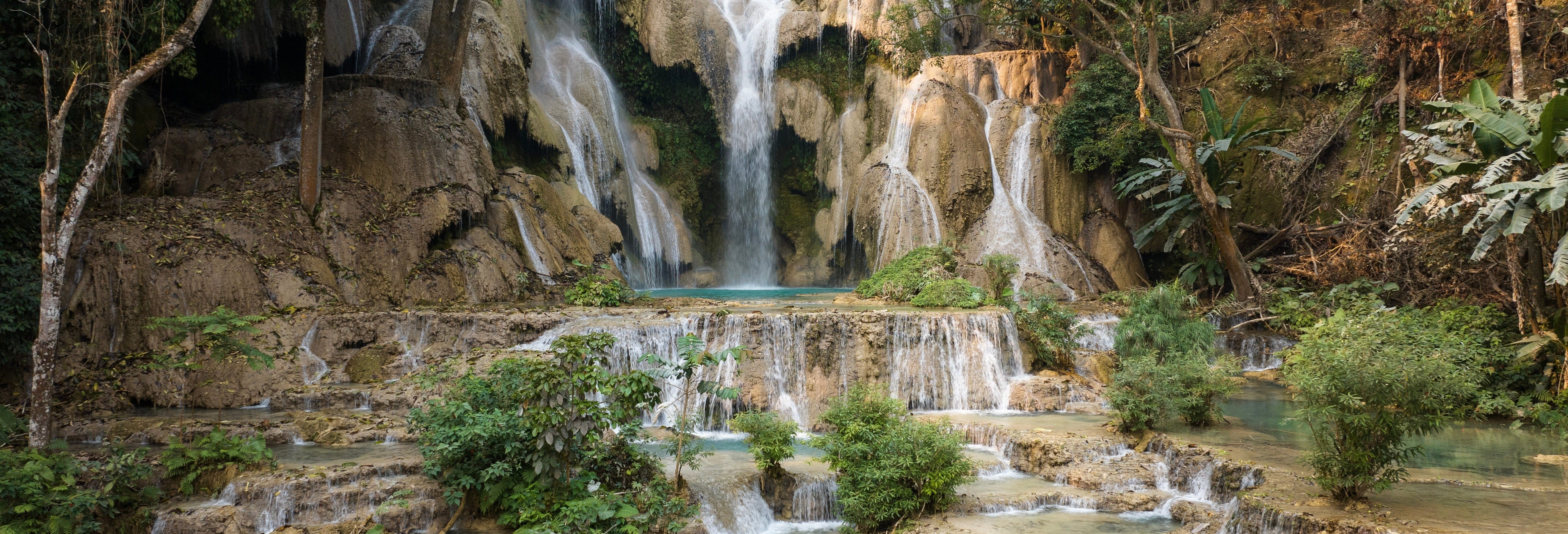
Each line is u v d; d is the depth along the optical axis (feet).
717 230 100.73
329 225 55.72
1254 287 68.64
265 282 50.08
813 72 96.32
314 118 56.59
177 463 32.48
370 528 29.50
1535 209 42.65
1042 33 74.23
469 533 30.25
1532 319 46.65
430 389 42.52
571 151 81.92
